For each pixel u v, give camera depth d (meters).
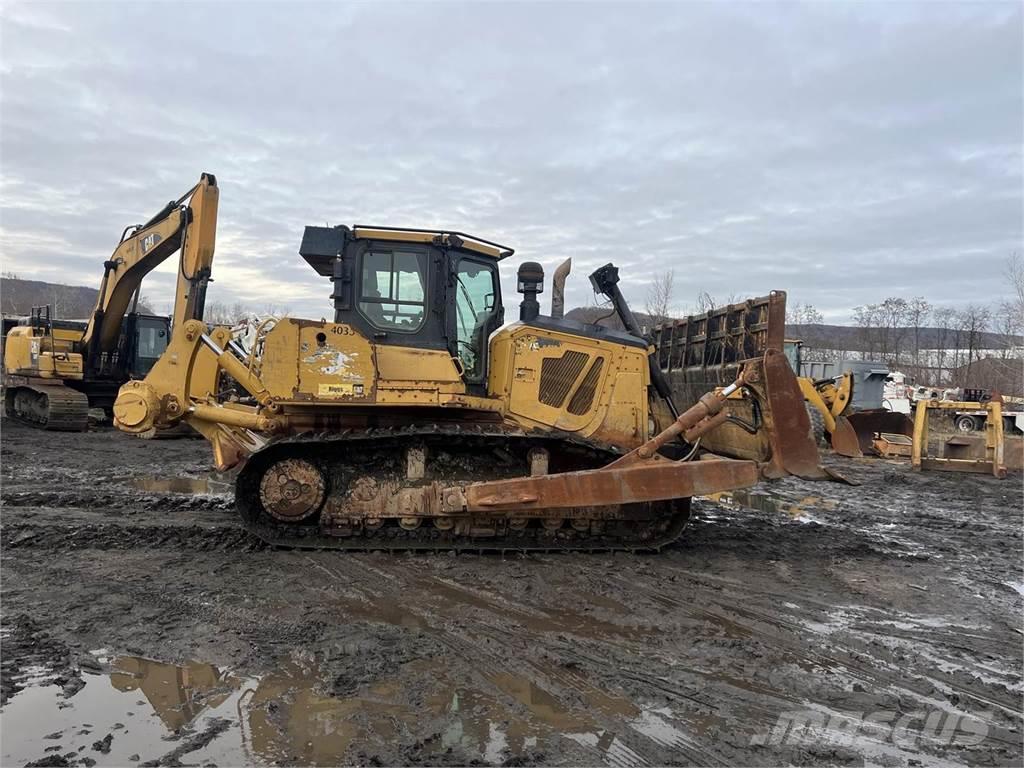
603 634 4.78
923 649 4.75
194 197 7.66
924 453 14.47
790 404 6.59
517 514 6.57
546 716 3.67
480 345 6.84
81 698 3.71
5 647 4.30
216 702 3.70
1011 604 5.74
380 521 6.55
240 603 5.12
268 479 6.41
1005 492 11.60
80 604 5.03
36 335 16.77
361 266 6.67
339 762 3.19
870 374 21.48
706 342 8.25
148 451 13.41
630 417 7.01
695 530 7.93
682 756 3.33
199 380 7.16
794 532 8.02
